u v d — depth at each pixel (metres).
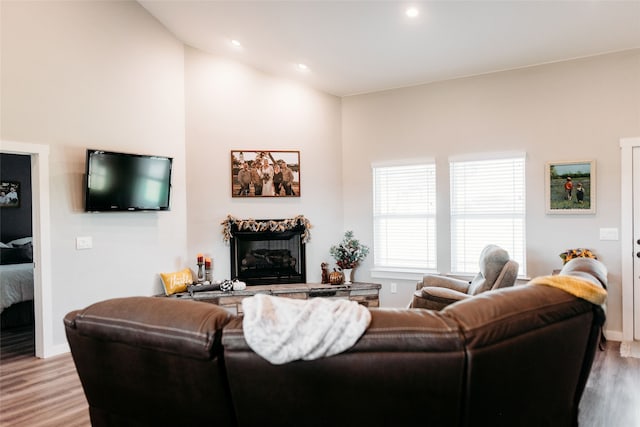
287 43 4.36
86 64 4.04
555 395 1.84
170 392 1.74
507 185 4.57
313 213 5.42
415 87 5.12
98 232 4.14
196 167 5.00
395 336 1.50
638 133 3.99
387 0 3.35
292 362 1.54
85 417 2.67
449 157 4.88
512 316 1.60
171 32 4.80
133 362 1.78
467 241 4.80
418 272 5.06
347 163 5.56
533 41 3.89
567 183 4.26
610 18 3.43
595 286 1.85
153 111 4.62
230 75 5.13
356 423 1.61
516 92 4.53
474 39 3.90
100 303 1.90
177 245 4.86
